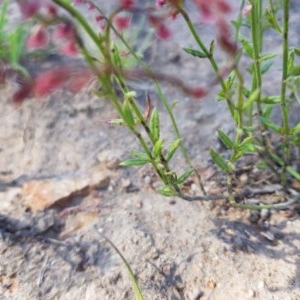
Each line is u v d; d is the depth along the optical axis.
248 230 0.28
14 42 0.36
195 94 0.18
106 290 0.26
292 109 0.34
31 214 0.29
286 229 0.28
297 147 0.32
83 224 0.29
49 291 0.26
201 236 0.28
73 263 0.27
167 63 0.38
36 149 0.33
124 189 0.31
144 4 0.41
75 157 0.33
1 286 0.26
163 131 0.34
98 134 0.34
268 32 0.40
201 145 0.33
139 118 0.23
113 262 0.27
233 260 0.27
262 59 0.25
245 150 0.24
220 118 0.34
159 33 0.18
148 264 0.27
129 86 0.36
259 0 0.25
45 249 0.28
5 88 0.36
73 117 0.35
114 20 0.20
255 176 0.31
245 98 0.28
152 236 0.28
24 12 0.15
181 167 0.32
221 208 0.29
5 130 0.34
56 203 0.30
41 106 0.35
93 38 0.17
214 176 0.31
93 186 0.31
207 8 0.15
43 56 0.38
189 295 0.26
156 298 0.26
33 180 0.31
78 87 0.17
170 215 0.29
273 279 0.26
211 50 0.23
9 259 0.27
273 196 0.30
